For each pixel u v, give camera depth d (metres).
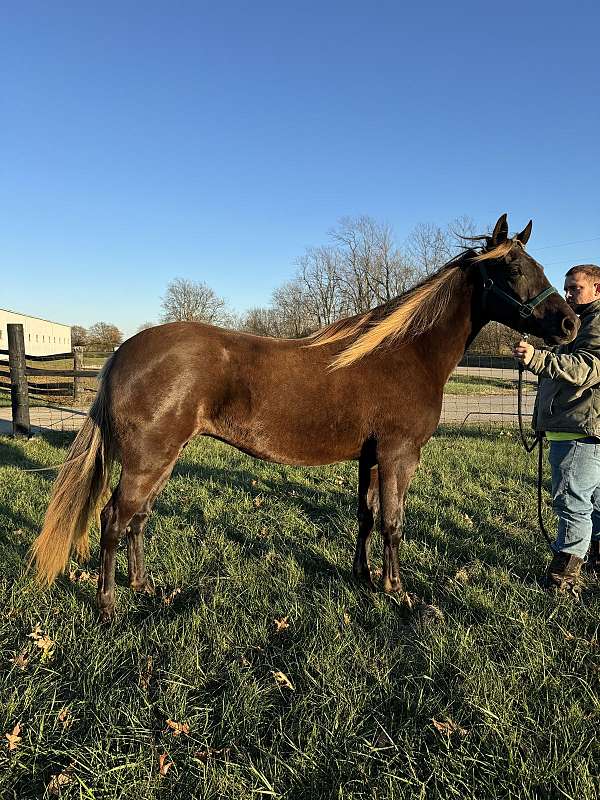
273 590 3.13
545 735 2.02
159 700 2.20
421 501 4.79
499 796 1.78
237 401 2.90
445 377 3.33
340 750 1.95
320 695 2.21
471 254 3.34
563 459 3.18
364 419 3.08
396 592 3.18
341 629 2.74
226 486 5.14
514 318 3.18
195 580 3.27
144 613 2.96
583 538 3.16
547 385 3.28
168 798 1.79
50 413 11.23
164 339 2.84
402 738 2.02
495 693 2.21
